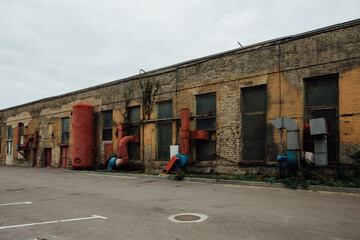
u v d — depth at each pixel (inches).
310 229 204.2
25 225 225.0
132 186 476.7
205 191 402.9
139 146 745.0
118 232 202.1
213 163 585.6
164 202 318.0
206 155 609.0
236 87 563.8
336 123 452.1
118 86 813.9
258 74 534.6
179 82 661.3
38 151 1124.5
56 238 191.6
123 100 793.6
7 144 1317.7
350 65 436.8
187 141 592.4
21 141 1218.0
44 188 458.9
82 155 841.5
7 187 476.1
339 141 439.8
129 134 765.9
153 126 708.0
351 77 434.6
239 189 415.8
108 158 792.3
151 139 709.9
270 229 204.4
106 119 859.4
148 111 722.8
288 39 501.7
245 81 551.8
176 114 660.1
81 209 283.6
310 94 482.6
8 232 207.0
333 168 435.8
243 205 295.0
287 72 499.8
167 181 540.1
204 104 621.0
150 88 722.8
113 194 384.8
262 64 531.2
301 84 482.9
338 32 452.1
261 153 532.7
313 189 394.6
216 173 578.2
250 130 548.7
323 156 428.8
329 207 281.3
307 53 480.4
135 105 761.6
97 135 874.1
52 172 832.3
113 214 259.0
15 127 1264.8
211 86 602.9
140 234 196.1
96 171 768.3
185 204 304.5
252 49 547.2
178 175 562.3
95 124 884.0
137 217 245.8
